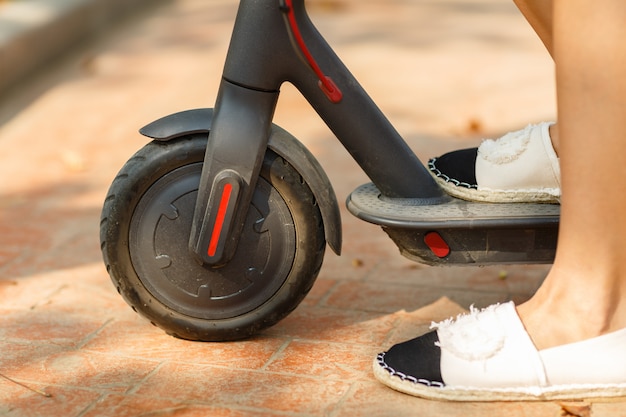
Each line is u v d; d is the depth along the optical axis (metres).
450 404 1.79
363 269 2.61
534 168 1.91
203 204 1.97
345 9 7.55
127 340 2.13
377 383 1.89
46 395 1.86
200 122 1.98
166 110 4.61
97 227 3.06
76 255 2.78
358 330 2.17
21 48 5.27
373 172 2.01
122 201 1.99
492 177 1.95
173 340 2.12
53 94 5.03
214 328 2.06
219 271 2.03
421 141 4.00
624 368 1.75
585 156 1.69
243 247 2.02
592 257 1.74
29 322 2.26
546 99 4.64
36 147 4.08
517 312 1.81
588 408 1.75
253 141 1.95
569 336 1.76
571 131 1.71
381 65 5.54
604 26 1.65
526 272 2.54
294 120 4.37
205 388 1.88
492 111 4.47
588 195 1.71
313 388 1.87
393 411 1.77
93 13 6.66
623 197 1.69
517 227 1.90
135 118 4.50
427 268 2.60
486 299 2.36
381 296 2.40
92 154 3.96
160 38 6.57
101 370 1.98
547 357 1.76
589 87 1.67
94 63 5.77
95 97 4.94
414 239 1.96
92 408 1.81
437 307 2.31
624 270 1.74
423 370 1.82
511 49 5.91
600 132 1.68
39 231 3.02
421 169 2.01
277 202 2.00
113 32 6.82
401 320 2.23
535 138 1.91
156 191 2.00
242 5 1.93
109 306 2.36
